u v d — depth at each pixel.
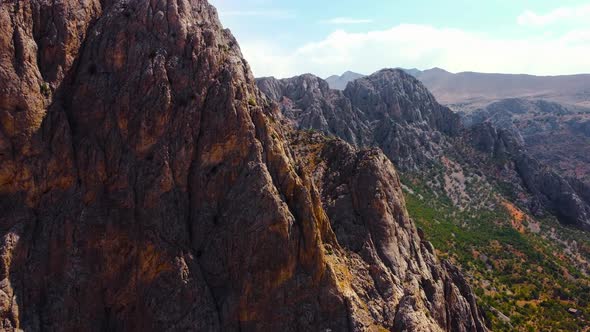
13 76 48.28
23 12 50.44
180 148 54.00
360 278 61.22
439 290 69.81
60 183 50.50
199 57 56.16
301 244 55.31
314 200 60.47
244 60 64.56
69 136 51.38
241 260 53.41
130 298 50.66
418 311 58.91
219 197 55.28
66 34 52.81
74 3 54.38
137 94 53.47
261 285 53.12
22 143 48.75
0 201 48.31
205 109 55.47
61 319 47.12
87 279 49.41
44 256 47.97
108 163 52.41
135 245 51.16
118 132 52.88
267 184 54.59
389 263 65.50
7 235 46.31
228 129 55.22
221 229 54.06
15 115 48.31
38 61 51.41
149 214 51.94
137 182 52.31
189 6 59.19
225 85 56.12
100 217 50.91
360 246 65.31
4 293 44.53
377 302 59.94
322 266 55.16
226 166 55.41
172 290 50.47
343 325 54.44
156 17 55.62
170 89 54.41
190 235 54.12
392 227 69.06
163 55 54.88
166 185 52.78
